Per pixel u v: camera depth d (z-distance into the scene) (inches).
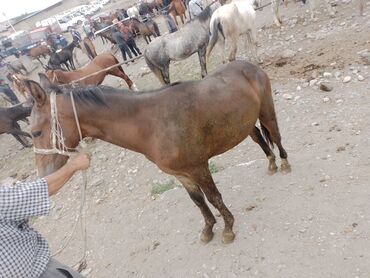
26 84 104.7
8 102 616.1
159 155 124.4
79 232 210.5
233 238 150.3
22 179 336.5
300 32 405.4
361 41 315.0
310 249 135.0
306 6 481.1
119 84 491.5
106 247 187.8
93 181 261.0
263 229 151.0
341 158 176.9
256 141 171.0
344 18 390.6
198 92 128.7
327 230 140.0
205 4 654.5
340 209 146.7
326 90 253.1
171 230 174.4
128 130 121.0
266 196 168.7
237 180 188.7
